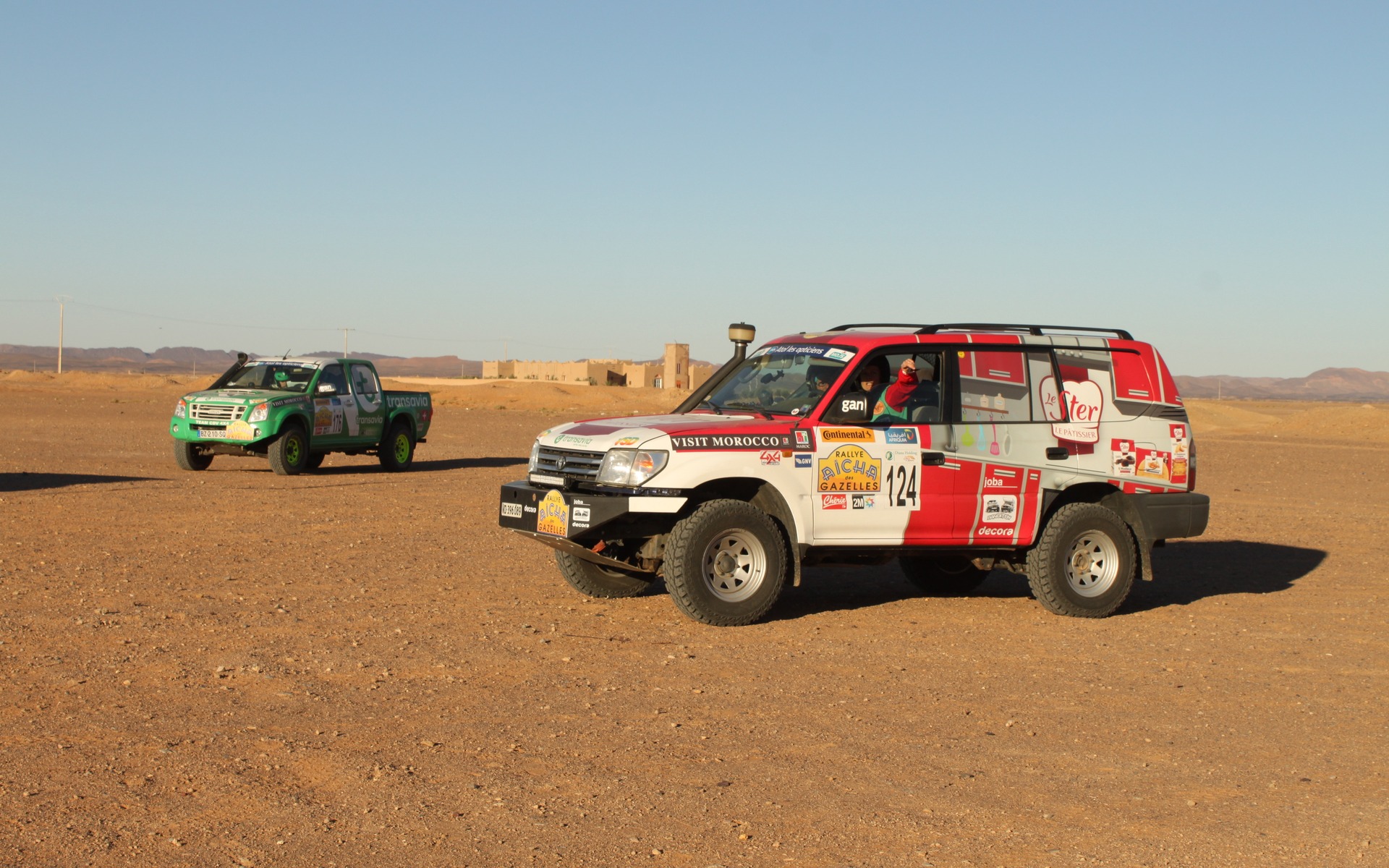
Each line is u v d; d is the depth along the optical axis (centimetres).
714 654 832
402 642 836
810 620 972
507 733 634
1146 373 1072
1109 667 837
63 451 2591
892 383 988
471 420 4950
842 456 952
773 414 976
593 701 701
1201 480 2612
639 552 984
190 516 1505
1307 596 1162
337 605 965
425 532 1423
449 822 507
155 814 507
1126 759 625
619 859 474
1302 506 2053
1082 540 1020
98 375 12738
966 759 616
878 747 630
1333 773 612
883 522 966
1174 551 1483
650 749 613
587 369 16188
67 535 1310
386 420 2334
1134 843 508
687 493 916
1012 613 1041
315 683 723
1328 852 504
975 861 484
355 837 489
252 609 936
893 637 915
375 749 601
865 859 482
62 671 732
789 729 657
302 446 2153
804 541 945
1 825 490
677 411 1048
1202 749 646
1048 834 515
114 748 591
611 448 921
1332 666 858
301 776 557
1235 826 531
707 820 519
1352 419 5006
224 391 2197
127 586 1017
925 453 976
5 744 593
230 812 512
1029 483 1012
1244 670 839
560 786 556
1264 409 11250
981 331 1026
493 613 948
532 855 475
